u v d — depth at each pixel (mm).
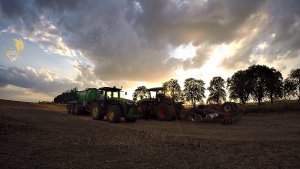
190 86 53781
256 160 6969
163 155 7398
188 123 17203
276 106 25375
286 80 47438
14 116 13523
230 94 47000
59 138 8961
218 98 53031
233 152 7770
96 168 6055
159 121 18469
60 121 13773
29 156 6582
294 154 7348
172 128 13836
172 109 18812
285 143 8617
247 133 11922
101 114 17109
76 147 7836
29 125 10758
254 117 21531
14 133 9062
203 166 6508
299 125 14766
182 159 7062
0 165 5723
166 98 19734
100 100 17453
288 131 12172
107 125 13469
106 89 17219
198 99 53312
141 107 19750
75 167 6027
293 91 46438
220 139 9664
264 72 44188
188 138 9867
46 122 12742
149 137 10016
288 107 24359
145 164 6539
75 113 20266
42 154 6863
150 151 7773
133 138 9758
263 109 25000
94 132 10781
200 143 8898
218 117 17062
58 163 6230
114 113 15750
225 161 6918
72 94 22453
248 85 44406
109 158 6930
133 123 16188
